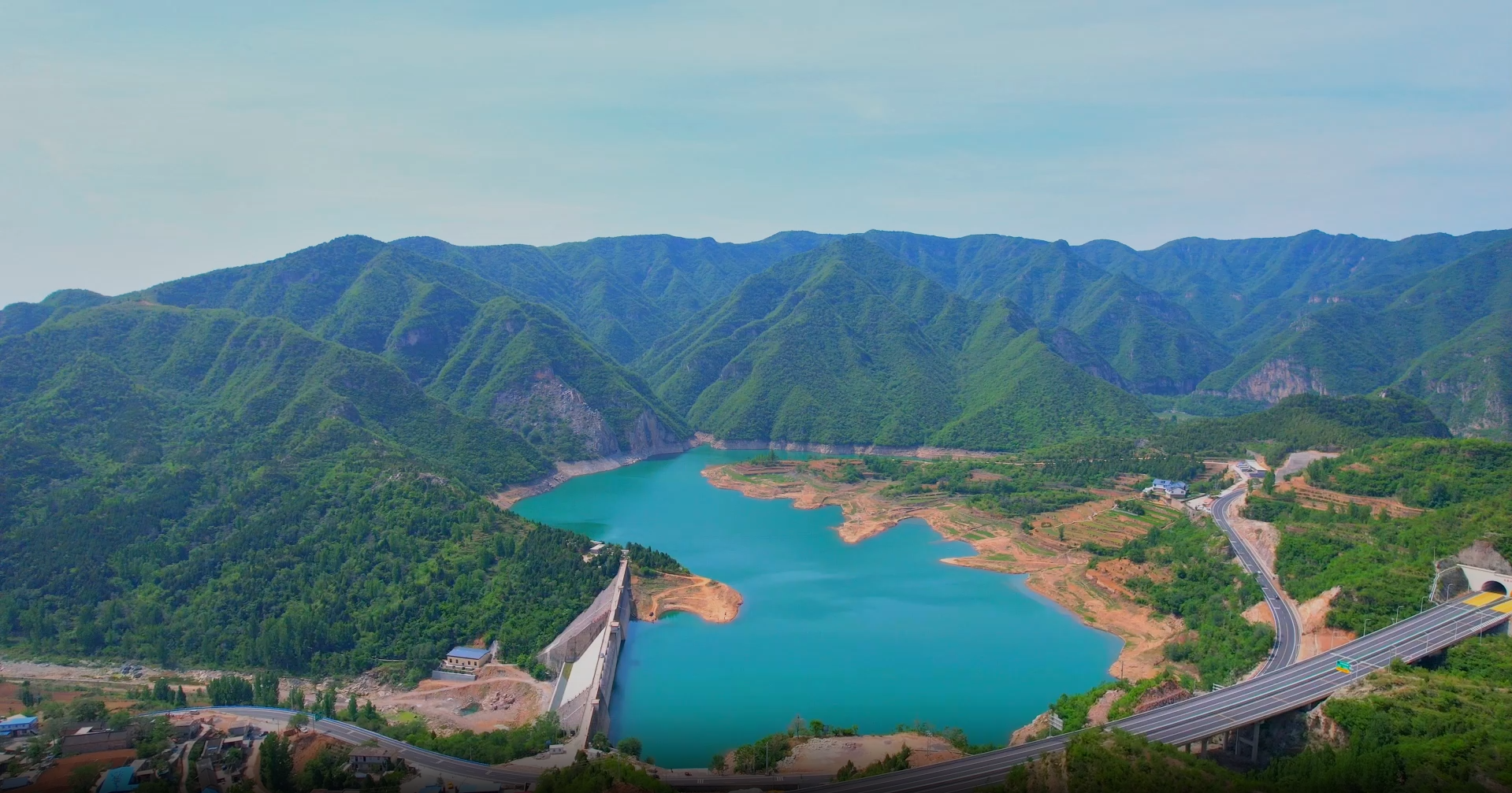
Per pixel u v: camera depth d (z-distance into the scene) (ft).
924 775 472.85
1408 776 435.53
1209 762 477.36
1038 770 461.78
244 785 498.28
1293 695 533.55
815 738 551.59
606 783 467.11
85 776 500.74
